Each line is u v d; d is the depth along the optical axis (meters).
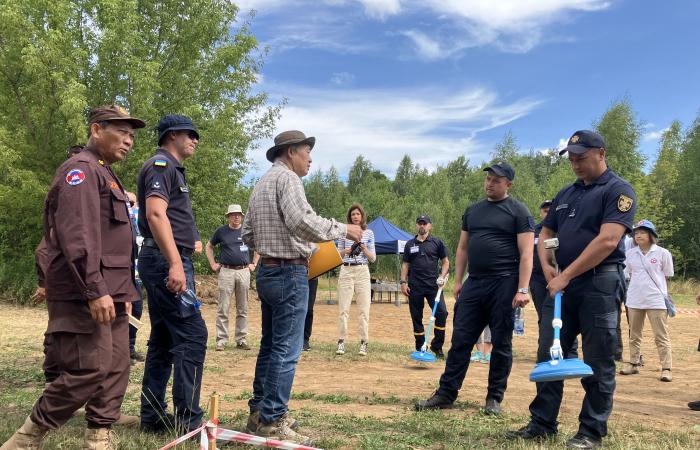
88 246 2.95
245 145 23.02
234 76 22.03
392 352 9.23
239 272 8.89
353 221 8.54
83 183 3.01
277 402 3.77
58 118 17.28
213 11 20.31
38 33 16.06
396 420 4.59
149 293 3.92
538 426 4.13
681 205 37.41
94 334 3.08
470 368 7.99
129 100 17.81
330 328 14.20
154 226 3.66
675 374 7.86
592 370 3.74
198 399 3.93
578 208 4.08
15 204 16.77
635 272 7.66
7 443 3.05
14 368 6.41
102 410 3.24
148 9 19.95
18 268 15.73
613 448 3.85
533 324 15.90
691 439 4.27
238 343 9.02
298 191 3.76
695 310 19.05
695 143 39.47
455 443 3.95
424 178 78.06
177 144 4.05
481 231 5.17
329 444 3.78
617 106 44.81
